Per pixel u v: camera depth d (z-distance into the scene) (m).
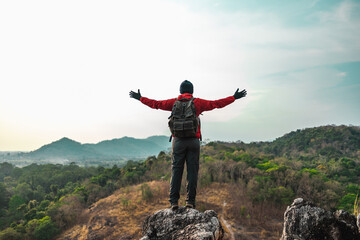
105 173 85.25
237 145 152.50
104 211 45.03
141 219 39.66
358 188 47.91
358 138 167.88
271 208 38.91
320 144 171.75
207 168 55.56
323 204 38.31
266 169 56.22
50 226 40.47
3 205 75.00
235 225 34.00
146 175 68.88
